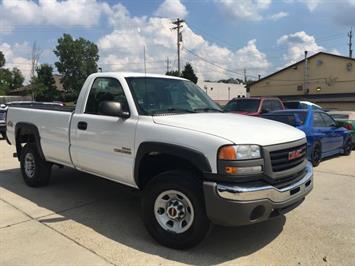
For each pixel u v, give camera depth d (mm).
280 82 52750
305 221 5219
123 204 5965
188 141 4121
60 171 8195
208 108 5477
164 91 5273
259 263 3992
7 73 83938
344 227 5008
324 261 4039
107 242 4484
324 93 48531
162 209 4410
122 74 5230
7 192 6602
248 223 3898
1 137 15711
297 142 4477
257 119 5047
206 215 4062
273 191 3982
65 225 5027
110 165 5027
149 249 4301
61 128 5891
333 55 47344
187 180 4121
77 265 3914
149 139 4480
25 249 4277
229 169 3855
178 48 40906
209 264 3969
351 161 10258
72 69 86375
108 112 4719
